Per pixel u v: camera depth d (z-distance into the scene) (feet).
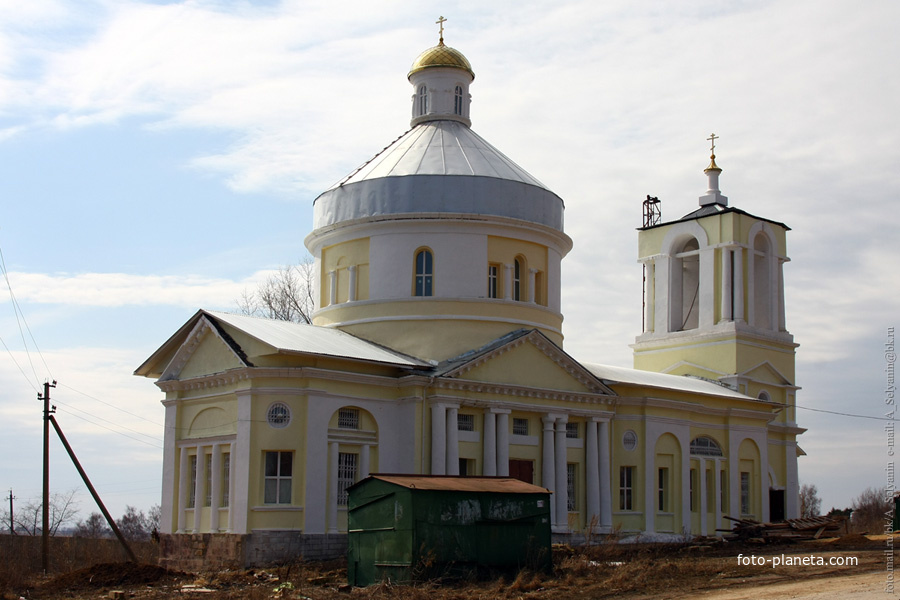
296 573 117.91
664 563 121.08
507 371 153.99
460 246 158.40
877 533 189.26
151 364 158.30
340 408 139.95
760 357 206.59
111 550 171.01
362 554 110.11
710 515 186.50
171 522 146.72
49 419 152.35
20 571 131.54
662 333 214.48
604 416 167.22
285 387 136.26
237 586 112.27
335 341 149.18
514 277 163.63
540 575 109.70
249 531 133.69
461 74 179.32
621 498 172.45
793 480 210.79
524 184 164.04
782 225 217.56
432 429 144.15
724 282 206.49
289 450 135.85
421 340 154.71
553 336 166.91
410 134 174.81
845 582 100.27
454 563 106.93
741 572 112.47
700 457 186.09
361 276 162.20
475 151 168.45
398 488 107.24
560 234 168.45
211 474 142.10
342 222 162.91
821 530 165.07
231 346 140.26
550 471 157.28
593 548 139.33
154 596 103.81
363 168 170.91
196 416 147.33
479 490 110.01
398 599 96.53
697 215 214.90
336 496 138.41
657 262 218.18
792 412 213.66
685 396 184.75
